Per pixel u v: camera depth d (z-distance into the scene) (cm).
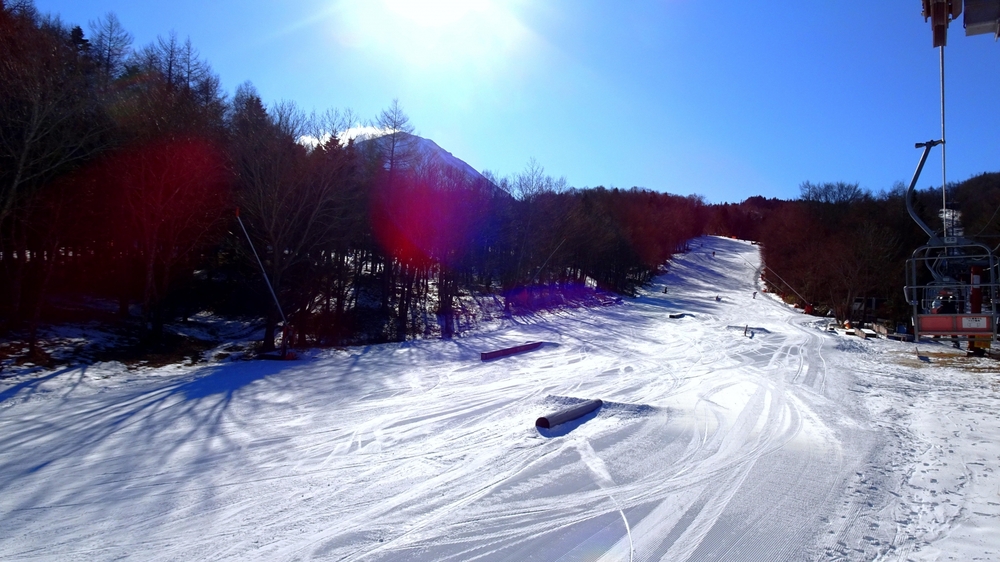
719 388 1471
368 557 549
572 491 712
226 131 2778
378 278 4600
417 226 3734
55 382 1548
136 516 662
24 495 733
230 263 3531
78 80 2005
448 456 868
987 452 856
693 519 625
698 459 835
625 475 767
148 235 2377
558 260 5338
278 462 862
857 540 571
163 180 2280
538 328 3359
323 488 742
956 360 2075
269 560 550
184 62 3206
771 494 696
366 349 2416
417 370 1827
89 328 2378
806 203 8300
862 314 4397
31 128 1814
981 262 1177
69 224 2322
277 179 2405
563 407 1159
